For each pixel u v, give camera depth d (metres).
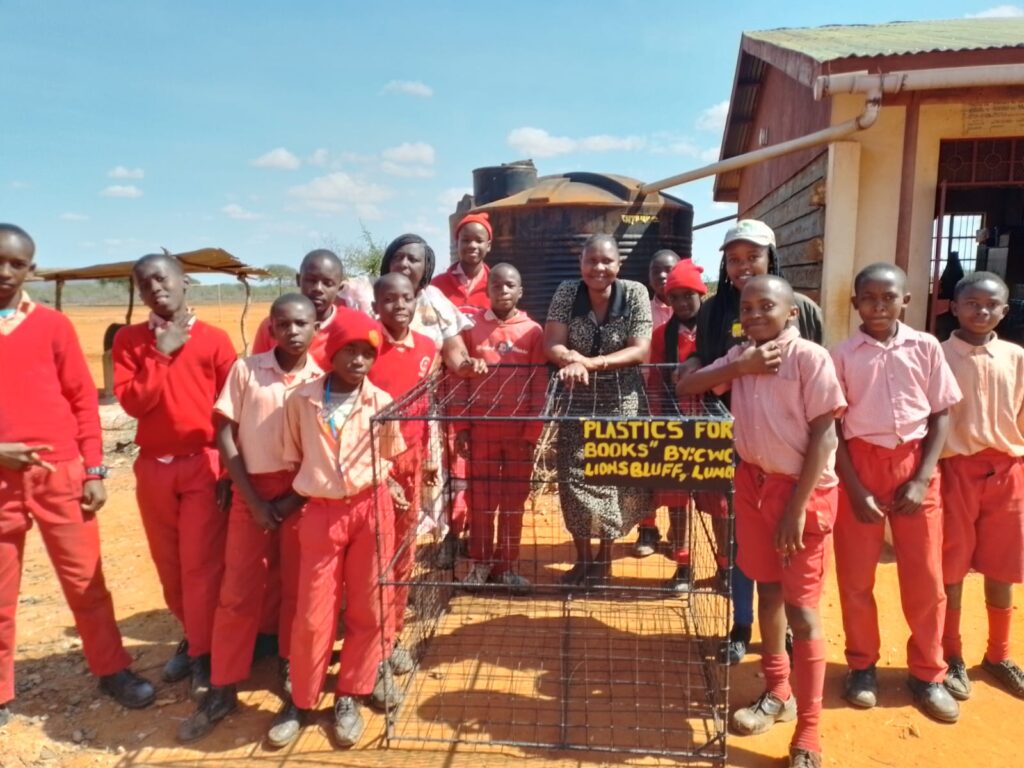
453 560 5.19
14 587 3.77
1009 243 8.62
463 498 5.57
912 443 3.70
